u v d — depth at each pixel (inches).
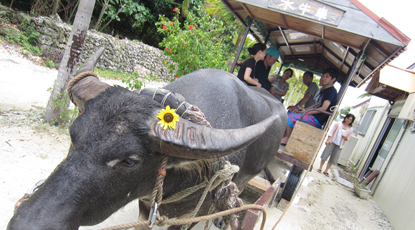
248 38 499.5
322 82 205.5
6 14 375.9
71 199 49.5
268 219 163.6
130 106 55.4
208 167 70.2
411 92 270.7
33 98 235.9
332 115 158.9
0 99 208.5
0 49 325.4
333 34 154.5
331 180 317.1
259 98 127.0
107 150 52.2
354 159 454.9
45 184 50.2
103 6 522.3
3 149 143.1
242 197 168.9
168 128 54.0
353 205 250.5
